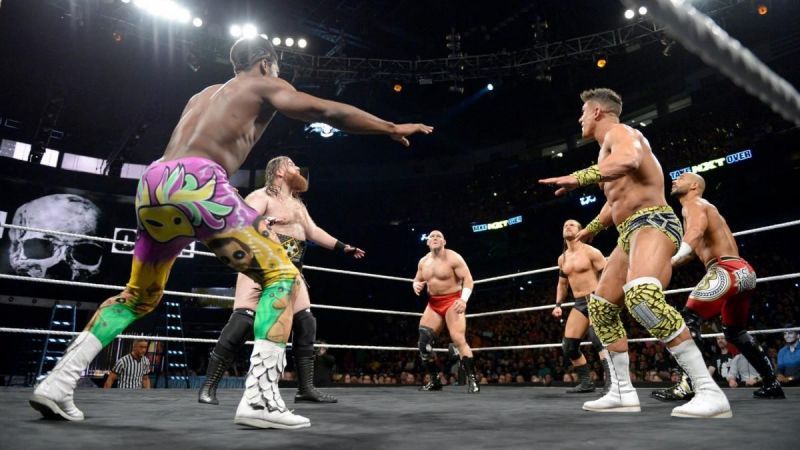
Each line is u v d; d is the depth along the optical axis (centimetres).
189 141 199
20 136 1911
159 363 1235
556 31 1712
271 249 195
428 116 2261
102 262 1783
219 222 189
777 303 1303
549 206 1991
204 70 1602
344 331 2152
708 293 356
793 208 1450
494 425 204
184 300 1789
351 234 2325
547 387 636
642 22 1405
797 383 622
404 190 2448
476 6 1625
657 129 1864
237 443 152
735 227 1568
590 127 295
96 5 1285
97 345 204
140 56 1540
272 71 223
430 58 1884
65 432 169
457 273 535
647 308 236
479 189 2273
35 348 1441
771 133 1474
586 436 169
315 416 246
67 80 1633
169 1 1300
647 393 440
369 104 2105
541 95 2047
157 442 152
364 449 142
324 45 1798
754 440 155
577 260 516
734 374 679
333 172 2456
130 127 1838
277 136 2012
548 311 1727
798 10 1491
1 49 1488
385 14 1645
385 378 1510
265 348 189
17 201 1716
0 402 261
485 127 2303
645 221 254
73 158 2027
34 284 1667
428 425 204
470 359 498
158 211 192
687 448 142
